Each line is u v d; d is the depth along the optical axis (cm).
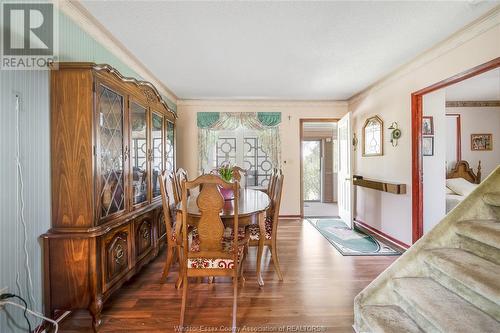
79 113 164
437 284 159
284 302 200
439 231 174
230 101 472
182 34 223
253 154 495
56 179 165
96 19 199
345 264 271
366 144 400
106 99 185
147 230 250
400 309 164
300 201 481
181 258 222
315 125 689
